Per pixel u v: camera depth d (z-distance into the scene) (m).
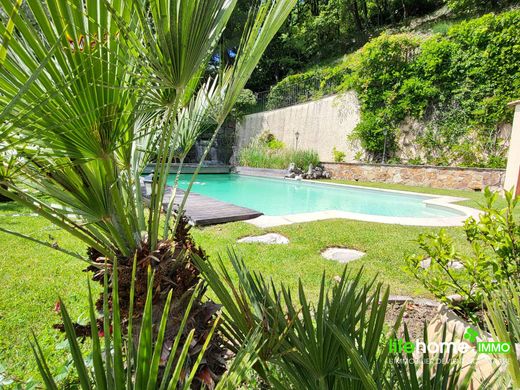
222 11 1.05
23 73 0.71
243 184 13.57
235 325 1.02
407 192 9.20
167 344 1.03
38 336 2.19
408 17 18.16
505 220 1.66
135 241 1.06
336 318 0.96
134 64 0.83
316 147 15.45
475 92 10.07
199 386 1.16
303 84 16.95
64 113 0.76
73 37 0.71
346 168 13.10
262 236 4.70
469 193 8.83
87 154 0.86
